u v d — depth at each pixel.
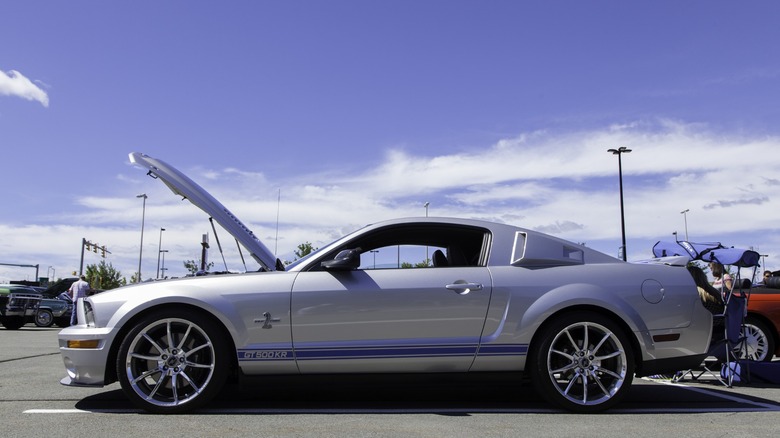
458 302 4.45
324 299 4.40
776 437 3.69
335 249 4.66
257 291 4.41
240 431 3.76
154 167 5.01
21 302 18.38
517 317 4.45
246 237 5.05
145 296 4.36
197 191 5.08
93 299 4.48
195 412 4.33
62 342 4.43
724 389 5.78
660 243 7.08
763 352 7.37
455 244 4.88
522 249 4.69
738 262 6.02
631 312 4.48
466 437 3.64
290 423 3.99
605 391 4.44
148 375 4.31
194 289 4.39
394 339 4.40
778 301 7.39
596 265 4.69
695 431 3.84
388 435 3.67
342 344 4.38
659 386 6.02
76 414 4.25
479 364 4.44
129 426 3.87
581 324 4.45
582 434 3.74
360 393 5.17
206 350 4.42
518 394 5.19
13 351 9.30
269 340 4.36
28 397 4.93
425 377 4.43
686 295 4.61
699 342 4.60
